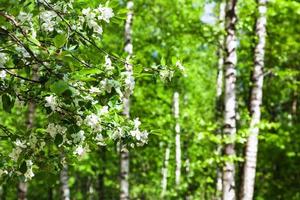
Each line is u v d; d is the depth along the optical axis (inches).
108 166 869.8
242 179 413.7
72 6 161.9
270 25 580.1
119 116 178.2
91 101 154.4
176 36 469.1
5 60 157.1
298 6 476.7
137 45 636.7
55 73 145.6
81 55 158.6
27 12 156.5
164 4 631.2
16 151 168.6
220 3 674.8
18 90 163.0
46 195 1182.9
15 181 179.0
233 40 397.4
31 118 469.7
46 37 163.0
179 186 786.8
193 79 799.7
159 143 864.3
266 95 801.6
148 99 755.4
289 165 881.5
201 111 860.6
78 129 157.3
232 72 394.9
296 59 716.0
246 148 413.7
